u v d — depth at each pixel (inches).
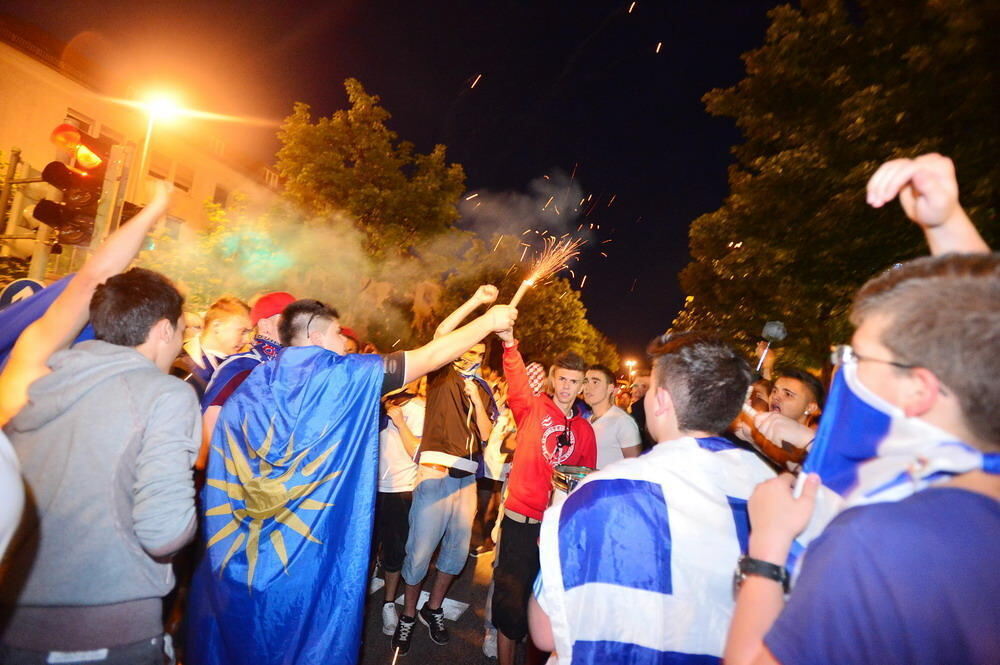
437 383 170.6
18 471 43.6
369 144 665.6
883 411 39.0
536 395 148.9
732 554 57.0
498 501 267.1
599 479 61.2
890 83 271.3
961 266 37.7
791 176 303.1
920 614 32.6
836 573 35.0
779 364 312.8
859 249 276.5
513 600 134.1
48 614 67.1
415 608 160.1
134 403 71.3
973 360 34.4
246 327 138.3
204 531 87.8
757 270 337.1
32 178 291.7
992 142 221.9
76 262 271.9
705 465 60.6
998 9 213.9
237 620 82.7
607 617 56.1
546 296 995.9
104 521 68.6
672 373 64.9
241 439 87.6
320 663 83.1
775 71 312.2
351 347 174.4
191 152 786.2
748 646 41.4
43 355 79.3
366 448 90.0
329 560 85.4
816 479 44.9
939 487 36.0
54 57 613.3
